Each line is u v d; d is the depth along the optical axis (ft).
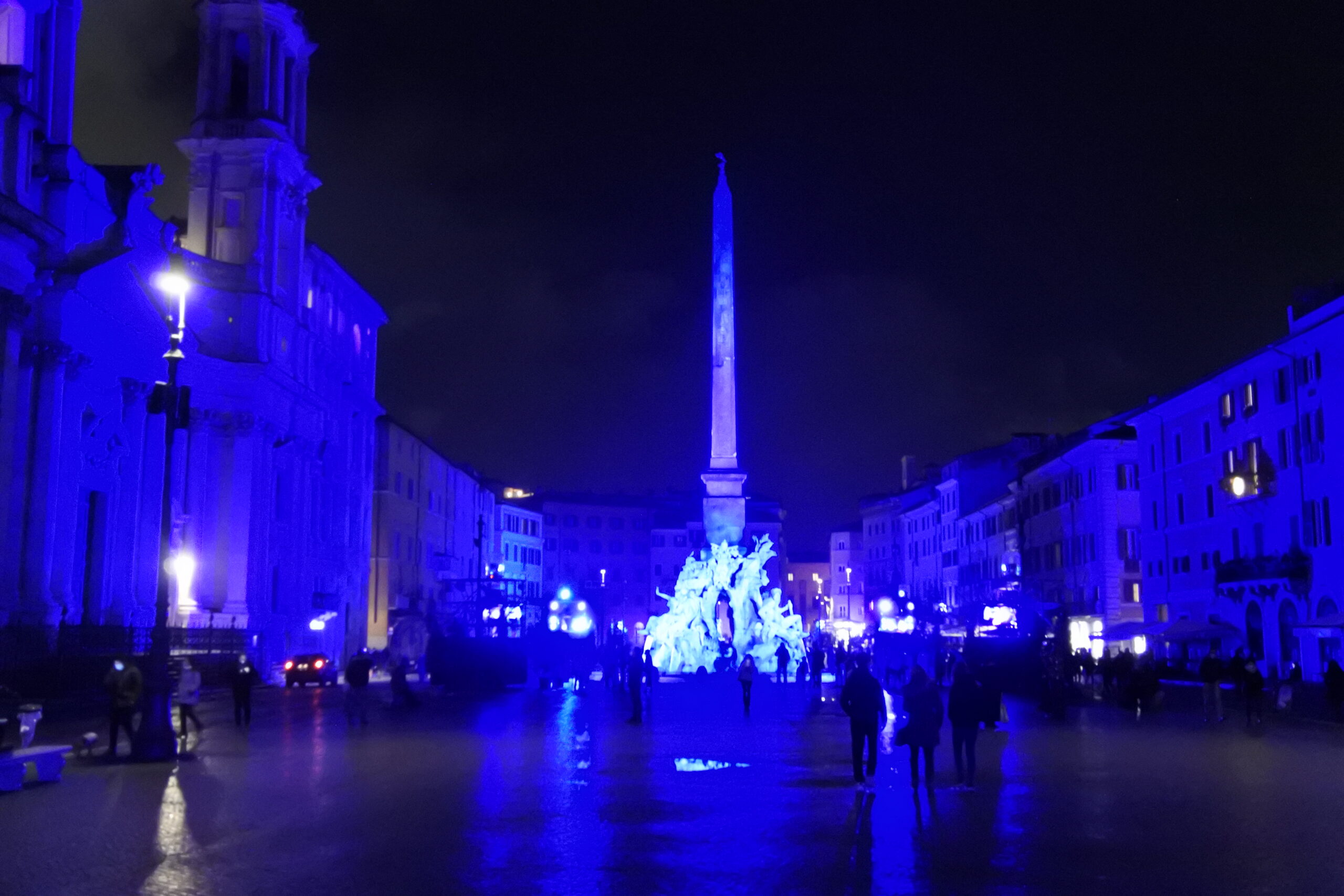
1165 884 35.47
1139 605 225.35
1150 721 108.47
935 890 34.60
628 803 52.31
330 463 222.07
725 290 196.44
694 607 192.44
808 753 75.46
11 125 115.96
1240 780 61.98
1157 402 211.82
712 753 74.90
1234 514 181.37
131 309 143.74
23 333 125.90
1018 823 47.01
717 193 198.29
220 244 185.47
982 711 59.06
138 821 46.80
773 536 486.79
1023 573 279.28
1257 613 175.01
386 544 259.19
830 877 36.50
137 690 71.31
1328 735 91.97
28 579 126.00
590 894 34.01
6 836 43.37
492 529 374.43
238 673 96.43
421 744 80.94
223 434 178.40
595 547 445.78
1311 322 160.35
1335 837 43.80
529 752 75.56
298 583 198.70
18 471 124.88
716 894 34.06
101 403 144.36
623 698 141.90
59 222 127.54
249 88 186.39
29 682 111.86
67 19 133.80
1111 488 227.81
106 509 146.30
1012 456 340.59
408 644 226.99
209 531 175.94
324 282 217.97
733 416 195.62
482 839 42.93
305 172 198.80
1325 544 155.63
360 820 47.11
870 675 58.90
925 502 386.32
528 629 196.65
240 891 34.12
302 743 81.25
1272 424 170.40
